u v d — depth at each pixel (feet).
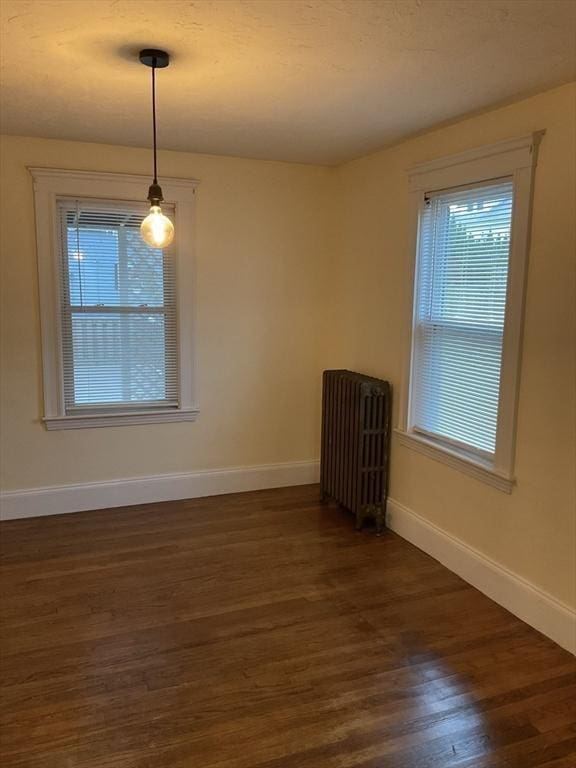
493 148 9.32
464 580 10.53
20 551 11.44
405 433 12.01
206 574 10.66
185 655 8.30
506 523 9.57
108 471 13.66
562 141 8.24
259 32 6.63
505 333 9.32
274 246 14.29
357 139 11.51
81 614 9.29
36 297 12.44
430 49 7.06
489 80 8.06
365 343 13.39
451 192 10.50
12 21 6.38
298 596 9.95
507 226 9.38
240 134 11.32
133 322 13.44
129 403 13.70
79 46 7.08
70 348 13.01
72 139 12.04
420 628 9.05
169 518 13.19
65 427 13.06
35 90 8.79
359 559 11.33
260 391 14.76
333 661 8.22
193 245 13.50
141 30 6.61
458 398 10.73
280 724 7.02
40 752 6.55
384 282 12.55
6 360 12.44
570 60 7.33
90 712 7.16
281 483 15.35
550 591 8.80
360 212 13.35
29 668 7.97
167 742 6.72
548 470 8.75
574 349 8.23
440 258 10.98
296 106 9.43
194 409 14.12
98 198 12.61
